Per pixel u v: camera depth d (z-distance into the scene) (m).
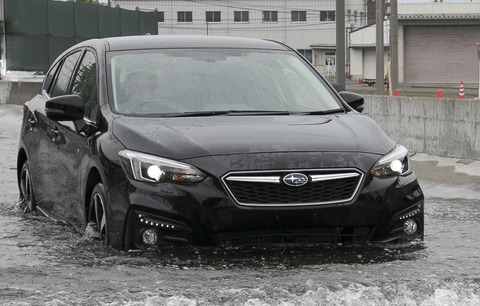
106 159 7.11
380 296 5.54
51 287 5.85
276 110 7.94
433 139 16.58
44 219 9.09
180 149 6.82
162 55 8.41
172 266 6.41
